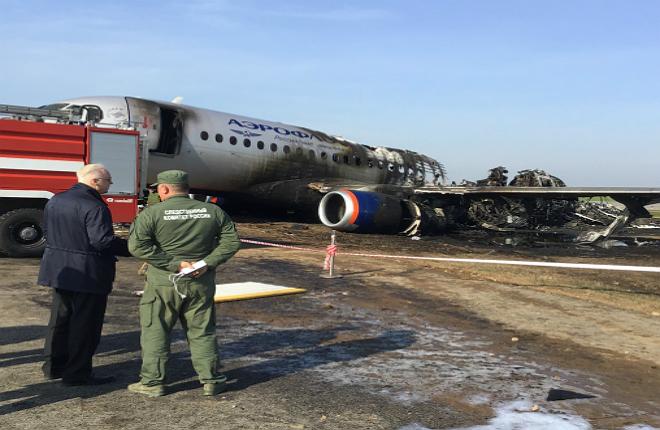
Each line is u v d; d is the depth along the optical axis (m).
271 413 3.82
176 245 4.02
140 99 16.27
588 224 30.62
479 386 4.54
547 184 24.97
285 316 6.86
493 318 7.12
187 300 4.03
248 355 5.21
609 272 12.19
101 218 4.15
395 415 3.86
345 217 16.62
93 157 10.91
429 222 18.84
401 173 25.33
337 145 22.03
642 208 17.70
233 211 21.81
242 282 9.13
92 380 4.35
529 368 5.07
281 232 18.09
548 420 3.86
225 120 18.16
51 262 4.20
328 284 9.23
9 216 10.49
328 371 4.81
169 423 3.60
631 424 3.84
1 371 4.54
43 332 5.66
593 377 4.87
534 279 10.59
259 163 18.78
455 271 11.34
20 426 3.47
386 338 5.99
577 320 7.14
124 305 7.09
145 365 4.07
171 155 16.61
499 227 24.17
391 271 10.98
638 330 6.68
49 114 11.11
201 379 4.12
